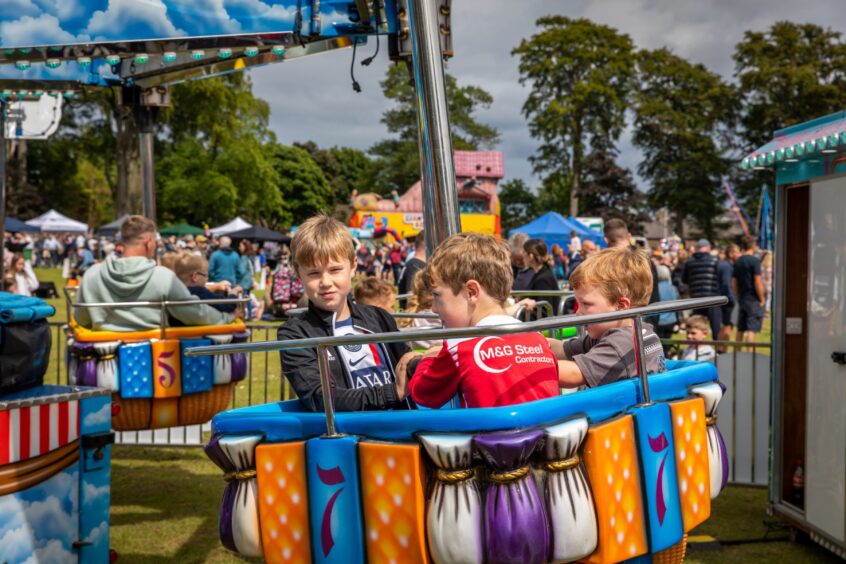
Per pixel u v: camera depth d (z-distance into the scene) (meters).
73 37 4.43
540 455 2.00
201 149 54.62
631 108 66.50
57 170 59.72
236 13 4.33
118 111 6.65
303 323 2.68
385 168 86.69
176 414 5.12
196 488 5.99
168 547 4.73
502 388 2.21
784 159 4.69
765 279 18.95
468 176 59.44
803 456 5.01
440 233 3.64
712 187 66.00
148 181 6.68
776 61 59.72
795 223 5.07
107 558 3.41
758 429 6.04
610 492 2.09
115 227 36.78
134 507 5.51
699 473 2.44
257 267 31.53
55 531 3.16
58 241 45.25
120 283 5.12
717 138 66.19
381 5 4.29
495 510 1.91
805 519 4.67
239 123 51.75
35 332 3.19
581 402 2.10
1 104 6.31
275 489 2.20
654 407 2.30
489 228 54.62
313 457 2.13
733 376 6.07
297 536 2.16
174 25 4.39
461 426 1.96
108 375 4.94
